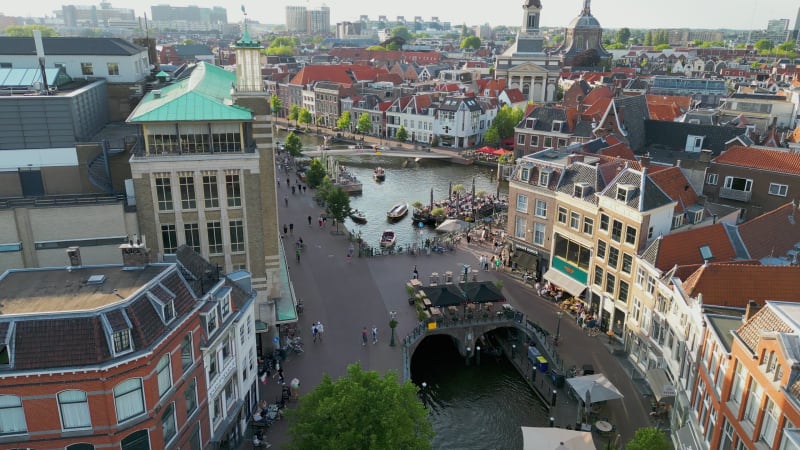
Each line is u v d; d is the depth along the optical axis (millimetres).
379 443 33469
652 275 51688
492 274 75062
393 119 168375
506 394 54906
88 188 55125
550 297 67938
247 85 51969
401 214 101688
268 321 54031
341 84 185875
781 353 28797
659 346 50375
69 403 29922
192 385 36031
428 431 37281
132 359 30234
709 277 45312
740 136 87875
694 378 40750
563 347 57906
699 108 145250
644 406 49562
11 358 28906
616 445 45094
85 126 61750
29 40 72188
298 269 75938
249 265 53656
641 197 54656
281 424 45406
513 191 74312
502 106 166750
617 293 58344
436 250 83000
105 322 30094
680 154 89312
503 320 61500
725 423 34406
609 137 85375
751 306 35750
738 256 54562
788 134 108125
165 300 33469
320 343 57188
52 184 54250
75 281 35125
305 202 106812
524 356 59312
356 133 176125
